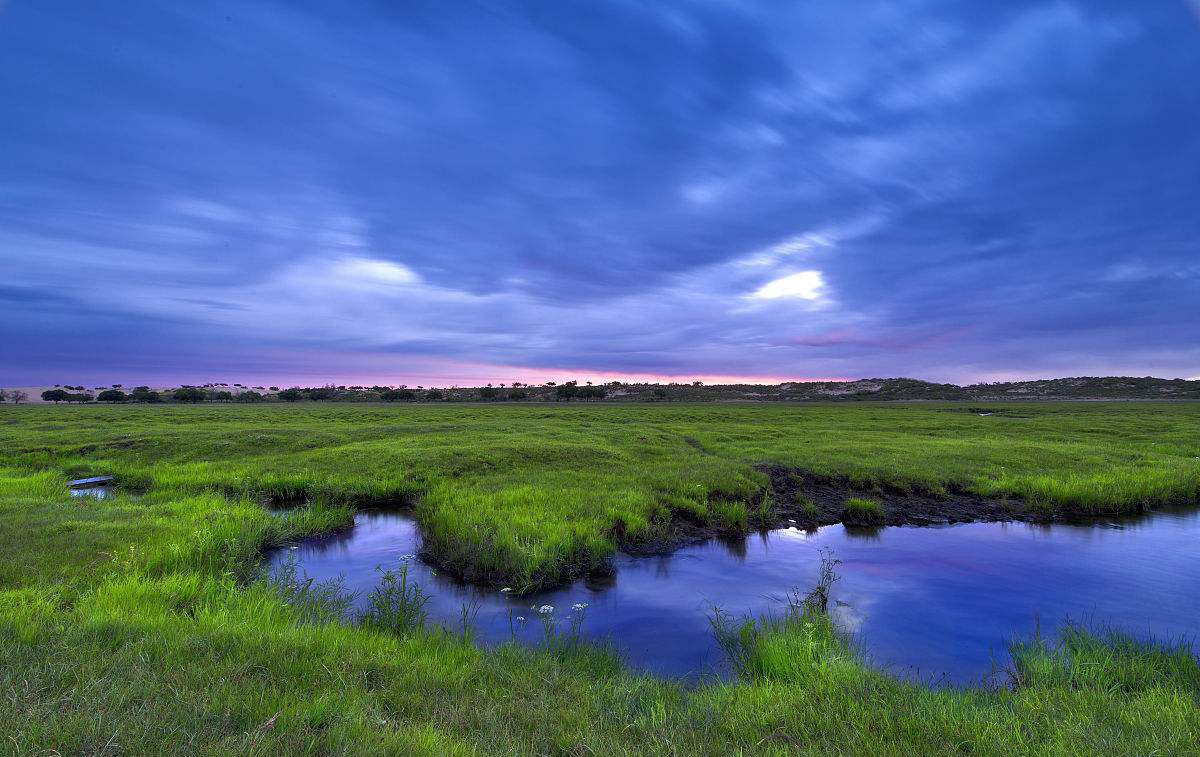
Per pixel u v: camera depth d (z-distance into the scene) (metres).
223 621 6.26
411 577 10.88
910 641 7.87
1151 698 5.02
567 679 5.54
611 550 11.99
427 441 28.17
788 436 34.19
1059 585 10.40
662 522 14.61
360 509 17.06
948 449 26.16
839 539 14.09
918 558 12.29
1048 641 7.59
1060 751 3.91
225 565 10.10
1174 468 21.31
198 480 18.52
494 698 4.91
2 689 4.12
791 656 6.33
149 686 4.33
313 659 5.30
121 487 19.12
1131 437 34.50
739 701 5.03
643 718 4.62
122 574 8.69
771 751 4.00
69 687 4.29
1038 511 16.78
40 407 80.00
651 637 8.07
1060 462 22.75
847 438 32.50
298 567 11.45
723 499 17.11
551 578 10.56
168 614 6.68
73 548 9.89
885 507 17.30
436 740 3.89
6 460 24.14
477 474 20.31
